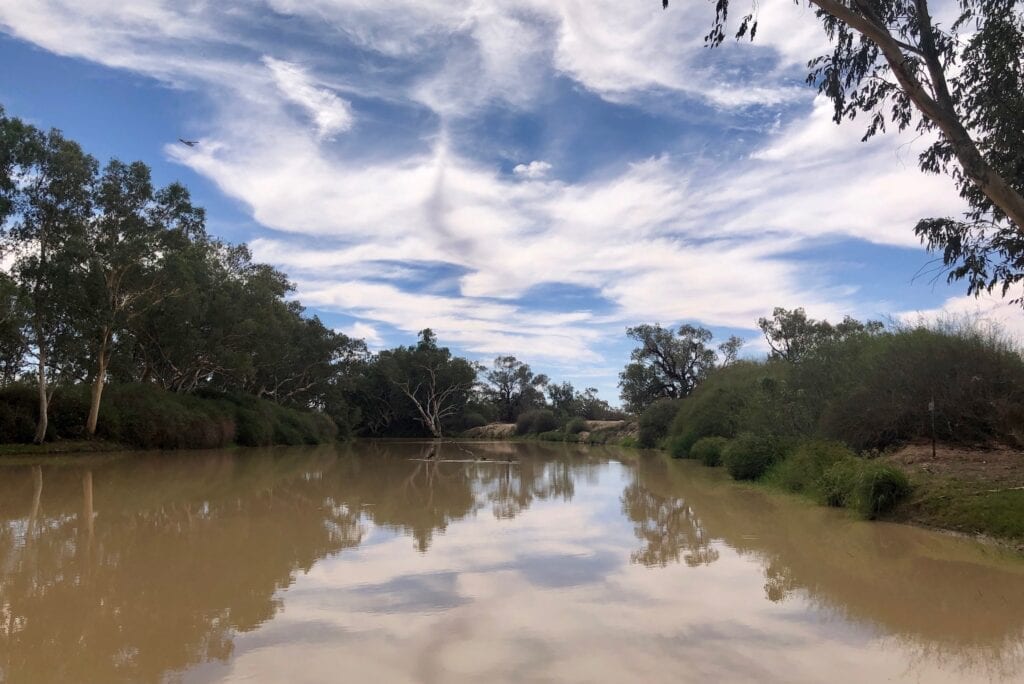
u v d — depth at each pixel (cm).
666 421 4703
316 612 668
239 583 791
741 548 1009
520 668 511
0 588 771
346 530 1188
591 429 6475
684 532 1164
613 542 1070
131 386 3797
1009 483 1152
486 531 1185
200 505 1520
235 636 594
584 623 629
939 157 1249
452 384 8500
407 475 2458
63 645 573
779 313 4341
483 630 607
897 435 1700
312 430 5634
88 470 2406
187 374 4584
